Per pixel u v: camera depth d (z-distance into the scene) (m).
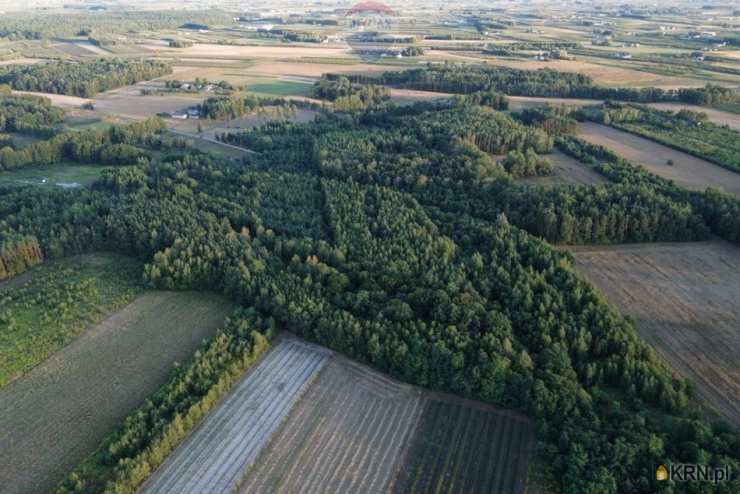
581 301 97.81
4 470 72.38
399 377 87.81
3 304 107.38
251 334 93.19
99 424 79.69
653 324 97.00
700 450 67.12
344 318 94.56
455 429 78.50
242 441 76.75
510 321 93.31
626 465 67.31
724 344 91.88
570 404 76.06
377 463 73.50
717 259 117.56
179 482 70.75
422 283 103.69
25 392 85.69
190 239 121.94
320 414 81.50
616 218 124.50
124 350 95.19
